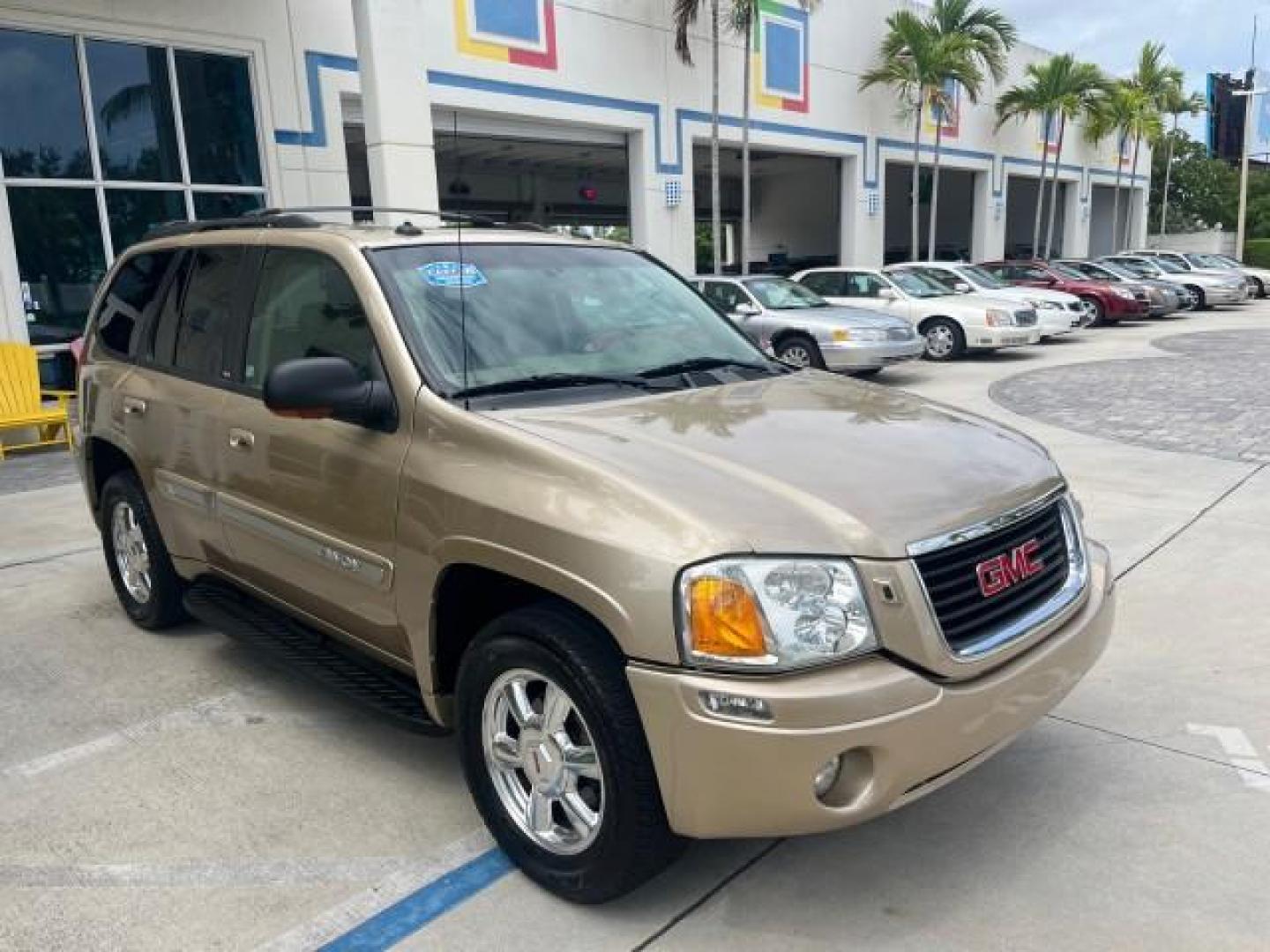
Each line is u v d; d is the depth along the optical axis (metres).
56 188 11.75
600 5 18.38
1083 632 3.01
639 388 3.59
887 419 3.38
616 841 2.70
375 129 13.46
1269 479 7.55
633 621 2.53
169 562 4.88
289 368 3.13
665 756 2.53
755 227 41.88
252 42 13.24
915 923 2.81
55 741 4.05
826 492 2.72
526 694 2.98
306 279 3.83
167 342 4.64
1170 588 5.33
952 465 3.00
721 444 2.99
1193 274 26.84
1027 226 42.34
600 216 39.94
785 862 3.10
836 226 38.50
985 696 2.64
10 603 5.74
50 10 11.38
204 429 4.17
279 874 3.12
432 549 3.07
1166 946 2.68
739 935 2.78
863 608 2.54
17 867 3.19
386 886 3.05
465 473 3.02
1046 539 3.07
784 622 2.47
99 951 2.79
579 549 2.65
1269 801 3.35
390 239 3.77
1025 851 3.12
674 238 20.56
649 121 19.67
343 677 3.71
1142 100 35.53
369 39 13.20
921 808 3.37
